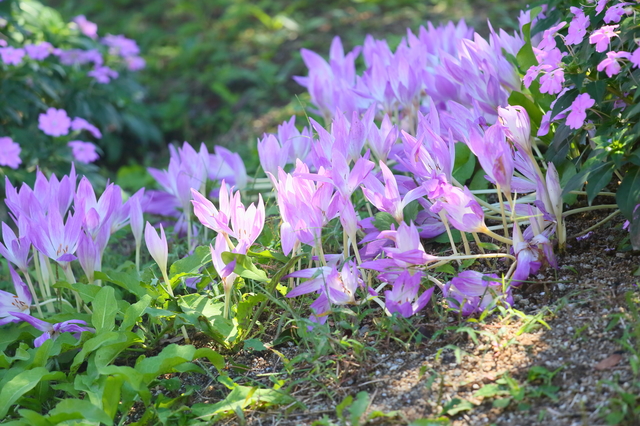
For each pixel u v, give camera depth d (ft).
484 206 6.45
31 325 6.44
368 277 6.34
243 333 6.31
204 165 6.88
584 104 6.05
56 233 6.40
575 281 6.19
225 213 6.24
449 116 6.47
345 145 6.38
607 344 5.92
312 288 6.20
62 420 5.95
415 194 6.21
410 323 6.13
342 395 6.01
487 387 5.87
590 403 5.77
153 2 15.78
